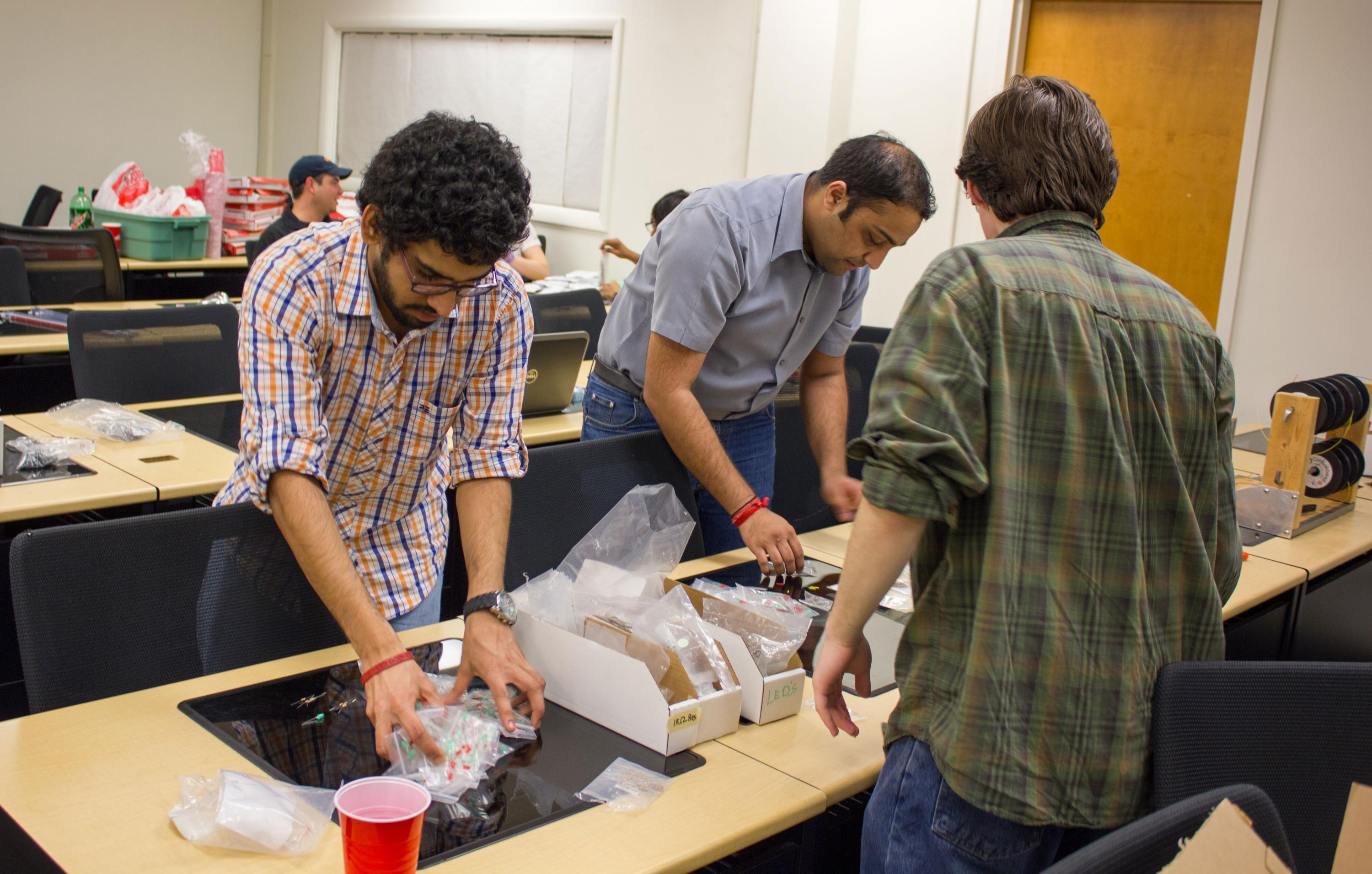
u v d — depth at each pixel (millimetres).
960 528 1081
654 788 1192
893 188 1718
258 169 8180
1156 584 1122
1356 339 4031
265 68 8062
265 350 1274
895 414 1047
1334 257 4047
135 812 1066
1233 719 1144
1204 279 4445
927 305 1081
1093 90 4617
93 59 7297
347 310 1301
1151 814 907
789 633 1428
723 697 1321
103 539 1369
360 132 7582
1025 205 1146
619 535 1645
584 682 1346
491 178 1146
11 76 6992
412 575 1585
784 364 2043
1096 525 1062
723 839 1114
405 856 929
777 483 2500
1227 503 1196
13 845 1021
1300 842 1181
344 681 1390
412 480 1530
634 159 5926
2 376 3523
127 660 1380
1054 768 1049
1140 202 4574
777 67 5191
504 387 1490
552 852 1063
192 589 1444
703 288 1792
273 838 1019
